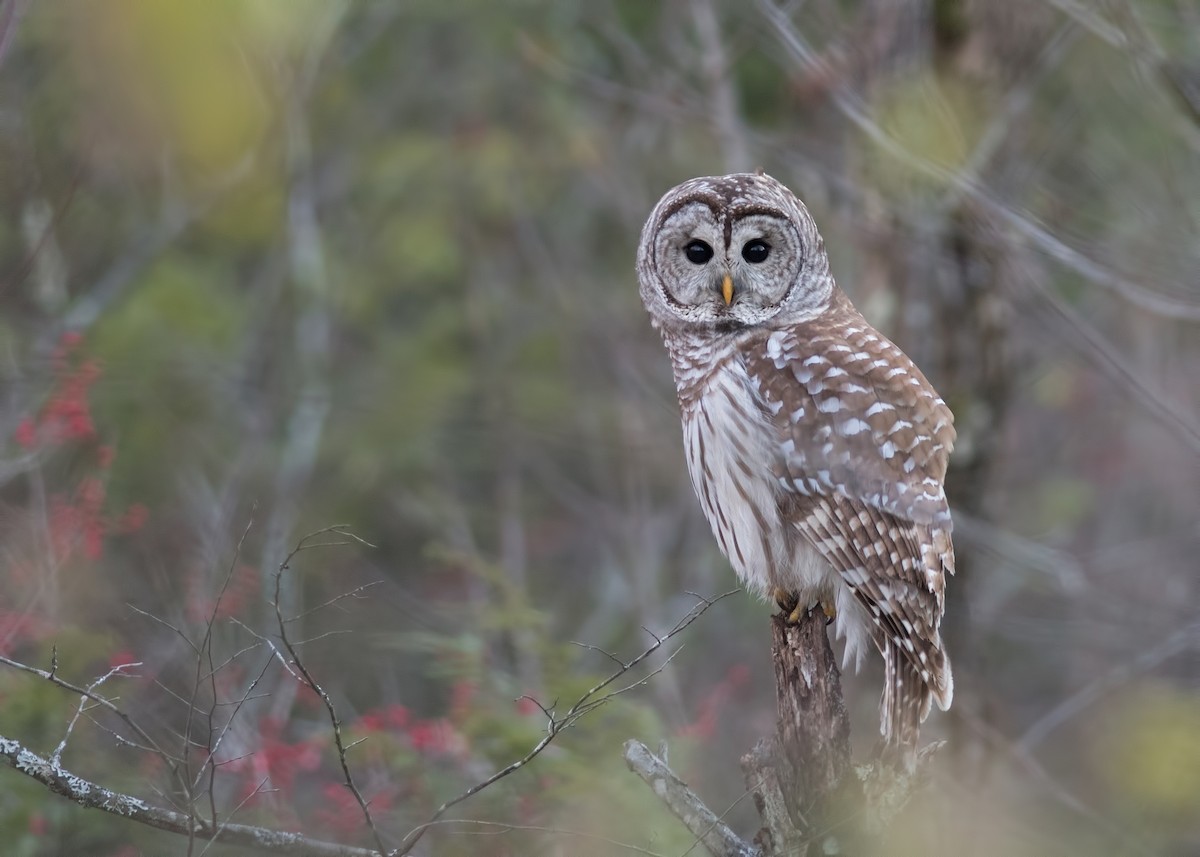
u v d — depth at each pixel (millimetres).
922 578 9078
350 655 12453
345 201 19109
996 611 16141
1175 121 10992
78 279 15117
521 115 18469
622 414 17531
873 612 9156
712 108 14898
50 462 12070
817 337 9625
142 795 9203
